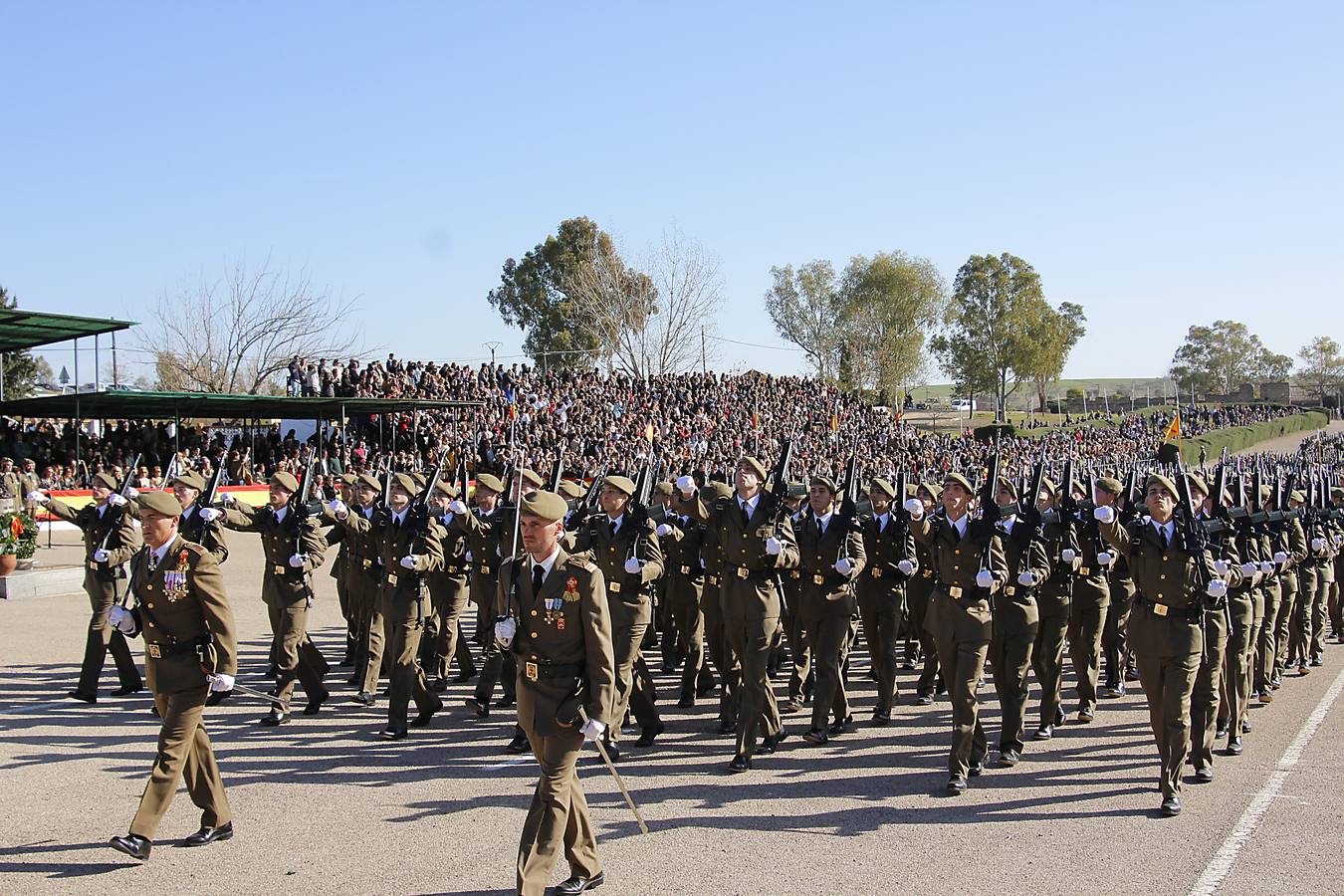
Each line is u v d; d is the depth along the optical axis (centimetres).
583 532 913
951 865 612
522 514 578
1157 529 758
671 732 950
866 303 8050
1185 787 773
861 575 996
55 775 786
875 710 985
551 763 552
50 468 2831
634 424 3638
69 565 1881
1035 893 571
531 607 570
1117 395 11581
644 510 876
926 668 1078
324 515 995
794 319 8350
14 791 746
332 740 891
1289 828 675
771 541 828
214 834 644
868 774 808
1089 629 997
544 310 7444
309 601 977
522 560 586
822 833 668
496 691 1090
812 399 4909
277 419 3850
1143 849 639
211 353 5309
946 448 4419
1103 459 4384
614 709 860
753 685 835
